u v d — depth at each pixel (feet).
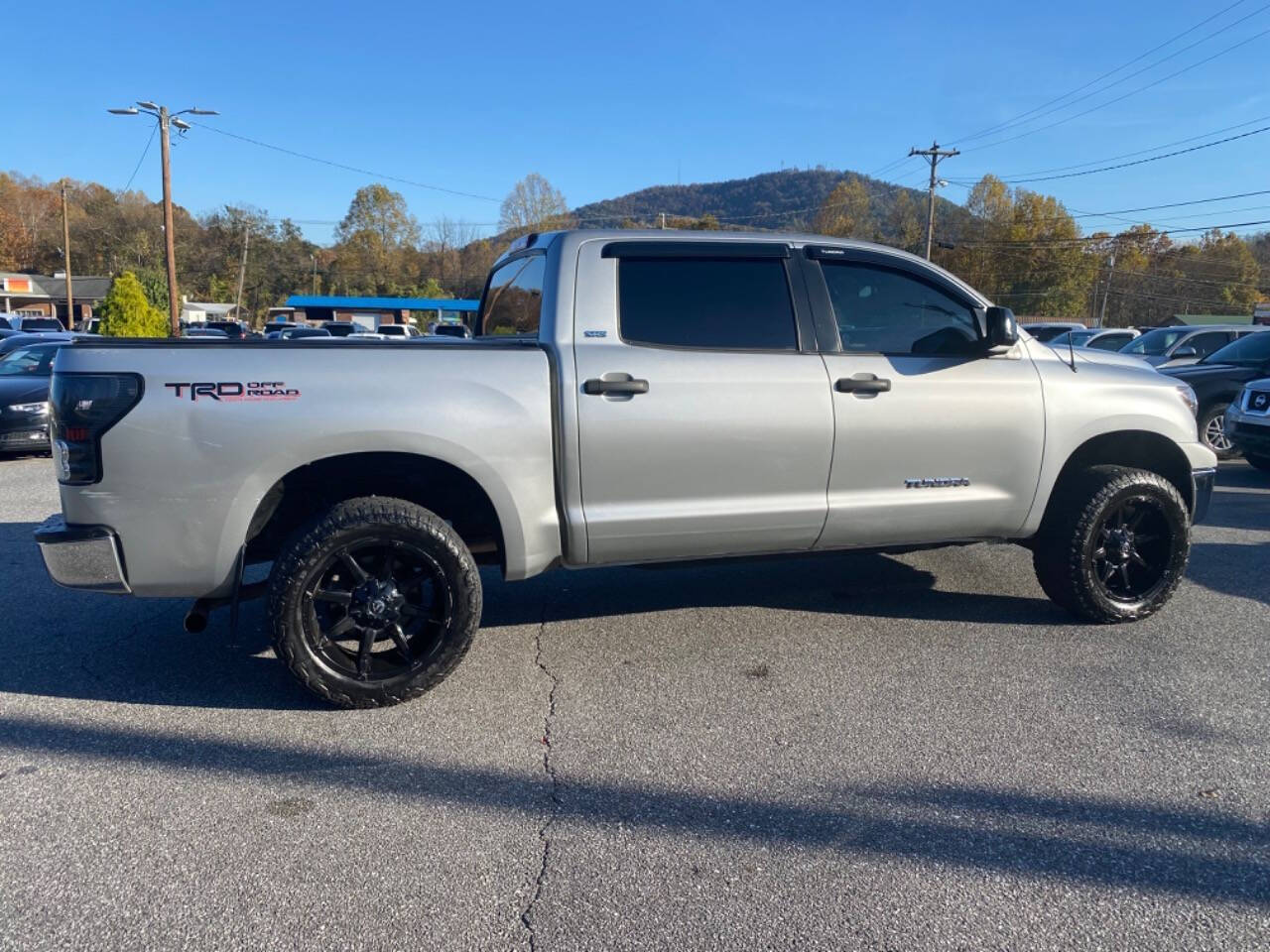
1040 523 15.46
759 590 17.93
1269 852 9.00
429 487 13.60
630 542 13.21
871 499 14.16
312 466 12.63
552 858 8.95
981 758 10.97
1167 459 16.48
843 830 9.42
